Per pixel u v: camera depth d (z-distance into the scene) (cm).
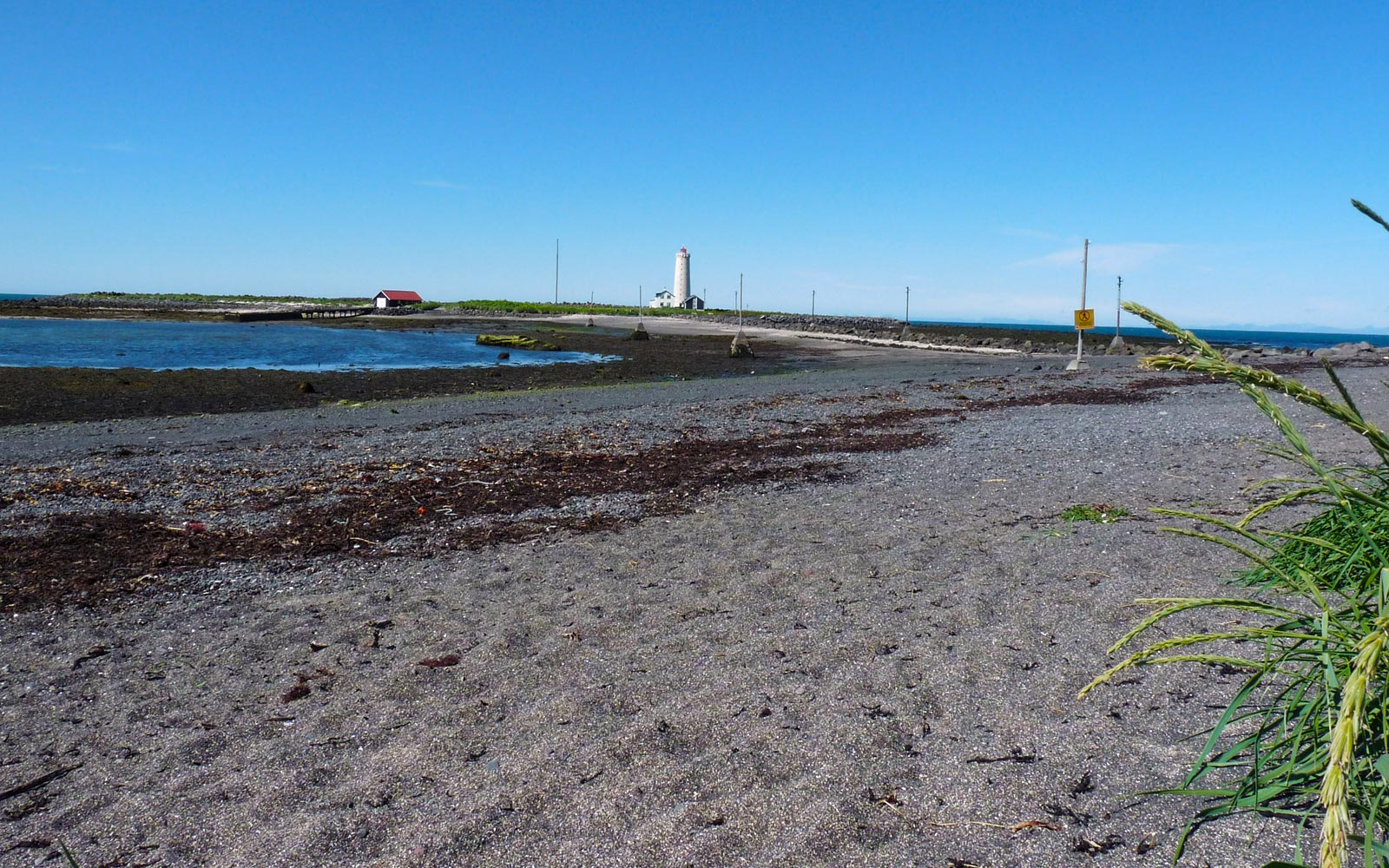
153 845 306
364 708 411
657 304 11762
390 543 739
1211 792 263
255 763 361
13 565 677
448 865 286
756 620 514
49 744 386
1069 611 499
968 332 6606
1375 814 208
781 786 325
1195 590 518
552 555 688
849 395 2084
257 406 1914
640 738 368
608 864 283
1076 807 298
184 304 10288
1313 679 258
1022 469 998
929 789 318
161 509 877
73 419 1675
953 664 431
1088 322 2909
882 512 799
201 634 525
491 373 2842
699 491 932
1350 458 962
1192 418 1396
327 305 10775
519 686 430
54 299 10688
